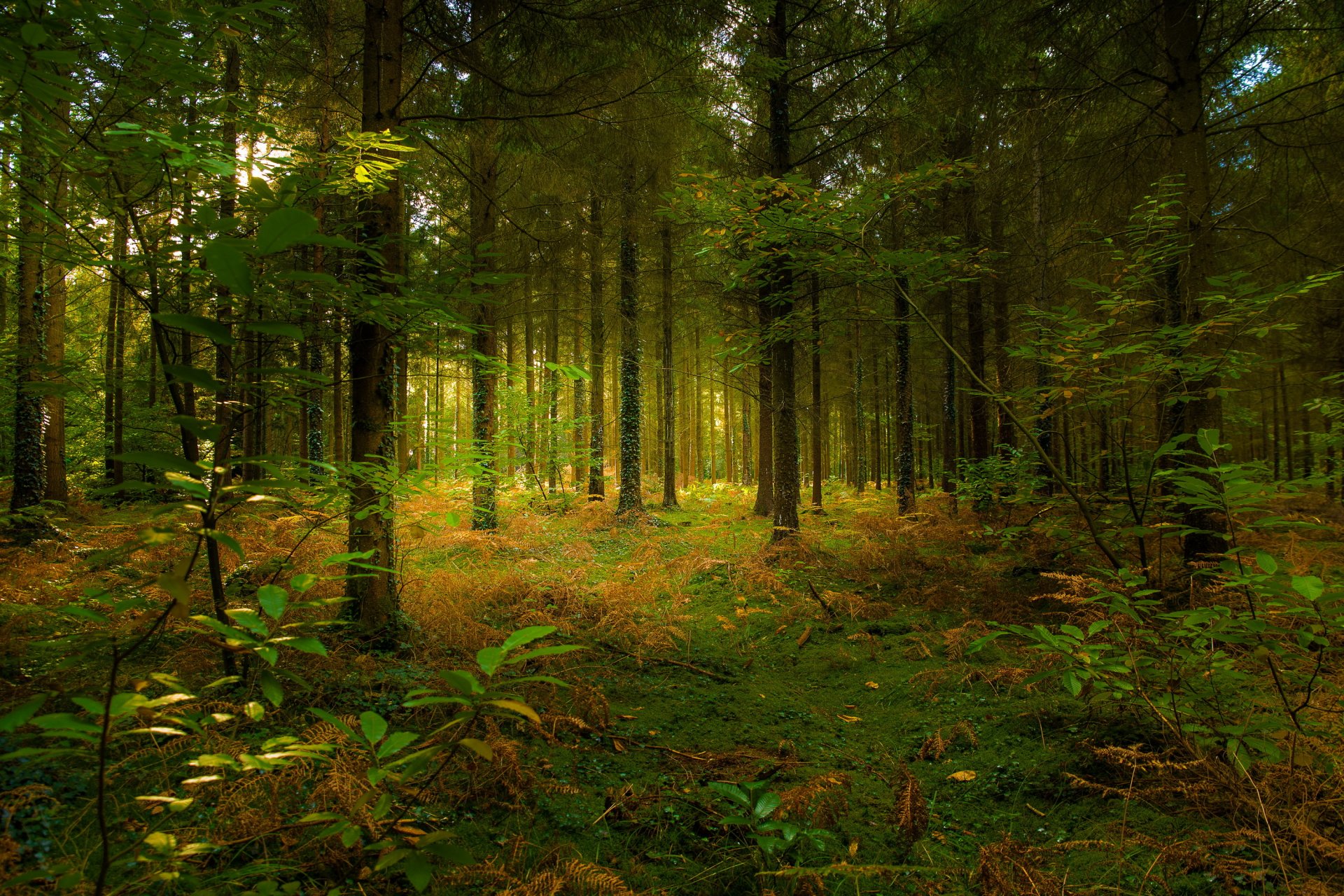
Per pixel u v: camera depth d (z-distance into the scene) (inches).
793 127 334.3
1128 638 128.8
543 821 108.4
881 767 137.1
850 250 209.2
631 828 110.9
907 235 367.2
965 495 378.9
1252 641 105.0
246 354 113.3
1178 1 206.8
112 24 81.4
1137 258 158.4
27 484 279.1
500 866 93.4
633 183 422.0
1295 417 523.8
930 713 160.2
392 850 60.4
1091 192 254.7
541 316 660.7
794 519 322.7
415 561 250.1
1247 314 140.8
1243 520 247.1
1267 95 266.1
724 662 199.6
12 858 73.2
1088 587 148.1
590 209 462.9
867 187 201.8
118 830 82.4
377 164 122.5
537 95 222.5
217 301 100.3
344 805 92.0
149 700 54.5
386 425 173.8
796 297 262.4
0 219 101.7
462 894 88.4
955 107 317.1
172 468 53.2
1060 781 122.0
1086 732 136.1
